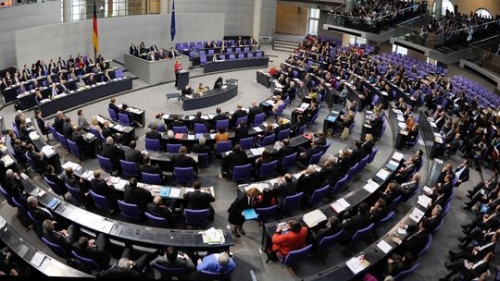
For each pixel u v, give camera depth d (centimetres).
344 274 744
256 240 948
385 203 918
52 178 1002
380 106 1585
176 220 980
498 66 1964
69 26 2169
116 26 2392
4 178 986
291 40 3341
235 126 1547
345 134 1545
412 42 2502
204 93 1938
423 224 846
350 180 1255
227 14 3177
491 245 855
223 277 741
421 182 1262
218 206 1080
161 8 2698
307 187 1030
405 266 761
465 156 1481
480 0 2673
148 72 2145
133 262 721
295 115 1638
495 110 1798
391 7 2834
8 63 2059
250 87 2275
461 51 2230
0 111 1698
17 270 732
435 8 2938
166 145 1308
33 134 1272
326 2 3158
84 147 1281
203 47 2709
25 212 907
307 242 863
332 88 1981
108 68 2145
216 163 1306
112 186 970
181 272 723
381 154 1457
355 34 2797
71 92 1780
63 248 770
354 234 877
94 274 782
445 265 919
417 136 1489
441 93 1934
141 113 1594
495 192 1090
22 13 2064
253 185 1019
